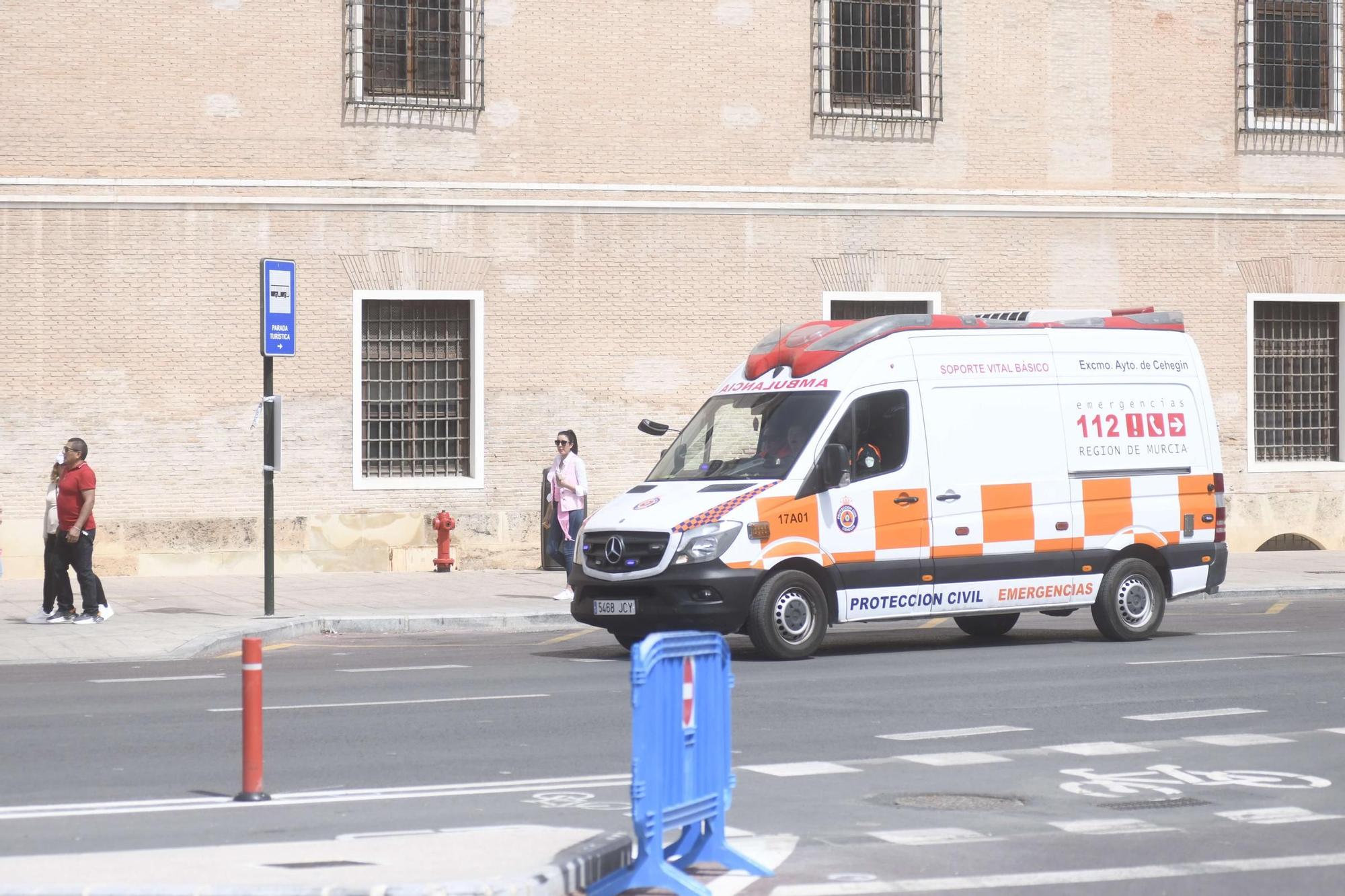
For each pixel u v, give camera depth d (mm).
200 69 27094
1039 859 8742
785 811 9930
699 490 17531
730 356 29359
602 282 28812
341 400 27641
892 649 18547
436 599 23641
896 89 30516
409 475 28266
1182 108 31766
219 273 27172
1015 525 18453
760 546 17062
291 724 13039
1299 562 29562
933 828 9461
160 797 10289
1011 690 14891
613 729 12781
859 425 17859
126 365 26750
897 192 30141
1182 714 13453
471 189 28234
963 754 11742
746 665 16844
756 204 29438
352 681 15750
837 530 17531
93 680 16016
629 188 28906
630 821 9547
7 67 26359
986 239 30641
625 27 28953
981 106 30703
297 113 27484
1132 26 31516
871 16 30297
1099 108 31312
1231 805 10062
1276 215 32125
